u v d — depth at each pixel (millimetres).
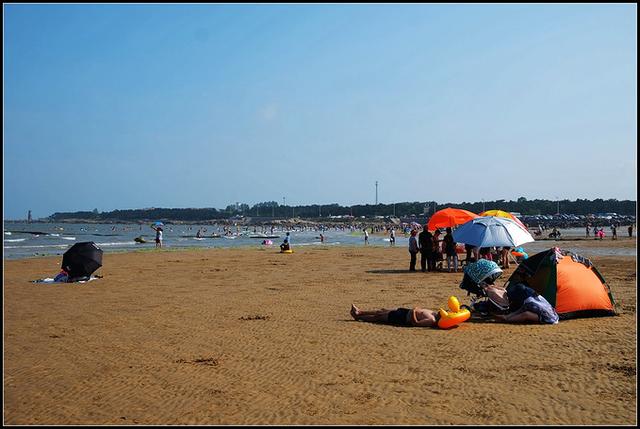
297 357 8633
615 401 6305
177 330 10992
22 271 25688
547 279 11828
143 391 7082
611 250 44906
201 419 6062
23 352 9273
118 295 16562
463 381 7195
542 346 9031
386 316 11328
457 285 18219
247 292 17047
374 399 6570
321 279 20906
